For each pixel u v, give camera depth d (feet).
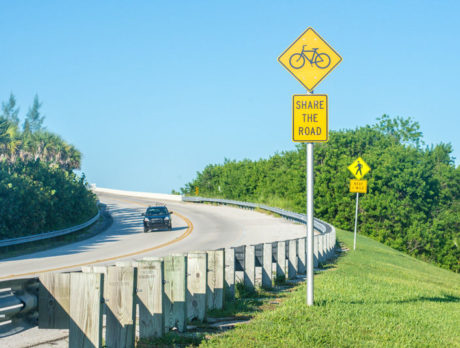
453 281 68.08
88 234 107.24
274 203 193.47
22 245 83.76
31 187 100.32
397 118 252.21
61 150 185.57
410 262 80.89
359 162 76.23
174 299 24.35
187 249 72.84
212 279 30.04
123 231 112.06
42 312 17.62
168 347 21.48
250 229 107.76
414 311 33.19
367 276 49.44
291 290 40.47
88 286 17.81
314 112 31.91
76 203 126.72
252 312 30.12
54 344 22.39
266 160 234.79
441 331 28.84
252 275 39.04
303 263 51.47
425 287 48.80
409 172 174.81
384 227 173.47
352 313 30.12
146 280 22.36
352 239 95.14
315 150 196.24
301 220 119.34
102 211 179.83
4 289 16.08
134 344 20.48
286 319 26.99
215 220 132.57
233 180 239.50
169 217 107.14
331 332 24.82
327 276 45.65
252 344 21.98
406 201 172.76
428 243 174.19
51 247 82.74
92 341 17.67
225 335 23.48
